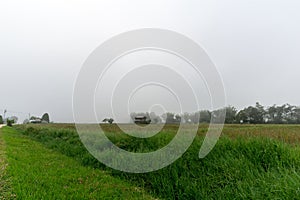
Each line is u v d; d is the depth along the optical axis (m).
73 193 4.91
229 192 4.54
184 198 5.16
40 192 4.55
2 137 14.95
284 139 7.16
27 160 7.64
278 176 4.21
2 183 4.81
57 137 13.98
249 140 6.04
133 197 5.19
